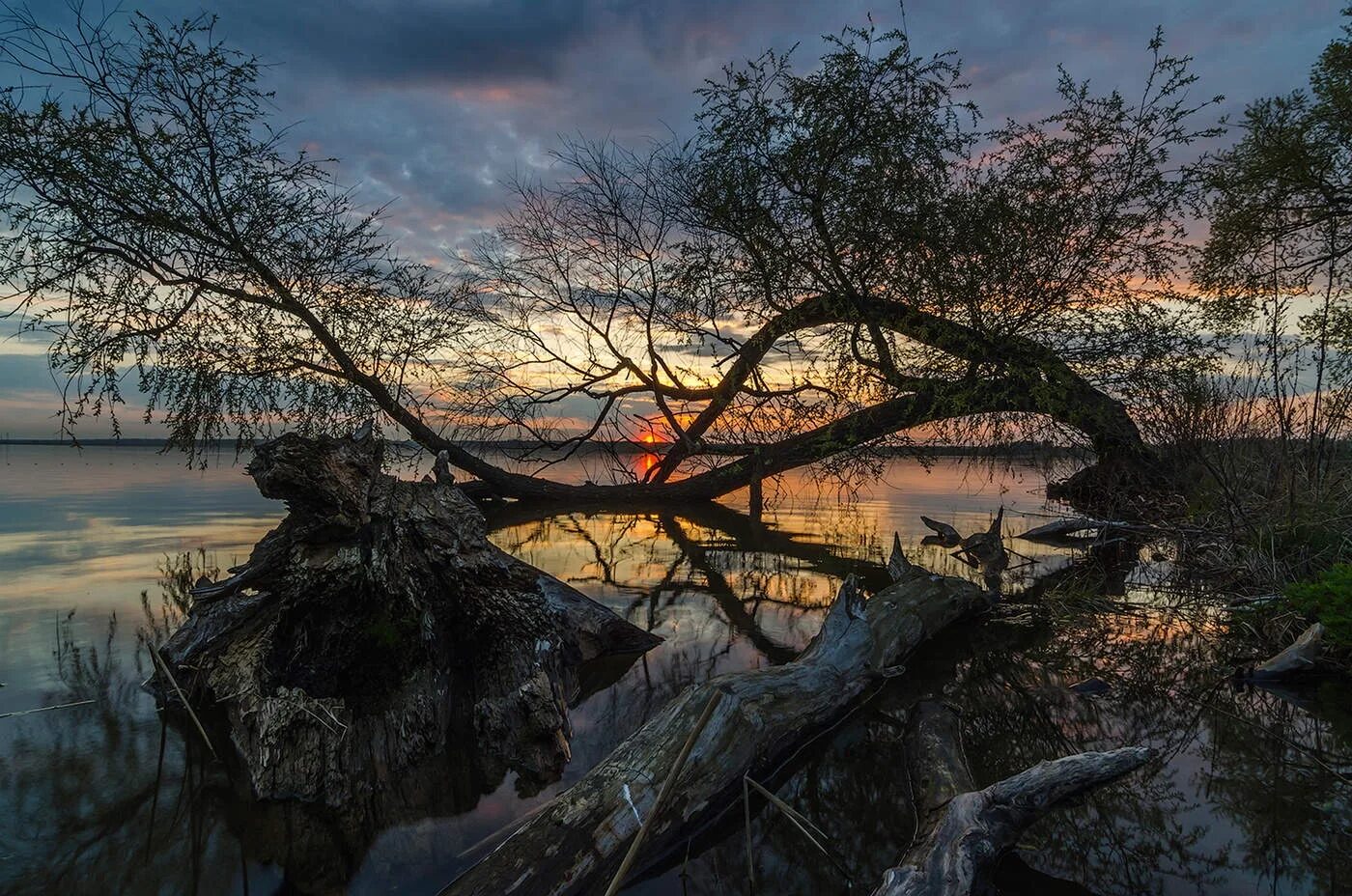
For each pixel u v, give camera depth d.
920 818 2.70
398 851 2.47
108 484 15.12
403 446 9.79
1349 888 2.25
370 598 3.89
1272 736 3.42
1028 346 7.53
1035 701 3.89
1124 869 2.37
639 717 3.67
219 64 7.12
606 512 11.22
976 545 7.46
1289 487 5.57
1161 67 6.64
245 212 7.77
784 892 2.30
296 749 2.94
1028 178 7.24
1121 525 7.42
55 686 3.86
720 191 8.00
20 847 2.46
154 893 2.21
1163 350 7.11
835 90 7.22
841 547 8.25
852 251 7.77
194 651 3.81
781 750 3.24
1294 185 7.68
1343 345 6.45
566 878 2.30
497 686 3.77
